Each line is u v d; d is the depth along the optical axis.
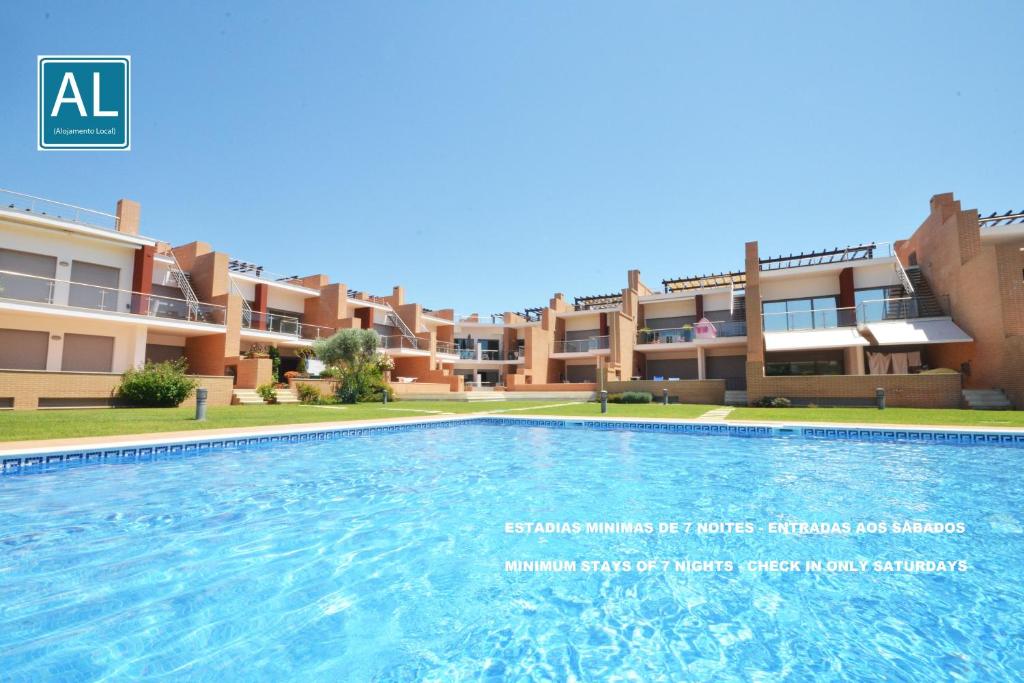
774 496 7.15
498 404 26.09
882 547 5.04
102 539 5.22
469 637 3.34
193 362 28.23
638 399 26.70
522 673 2.90
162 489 7.40
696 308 35.59
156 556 4.77
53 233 22.91
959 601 3.86
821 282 29.91
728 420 14.96
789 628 3.45
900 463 9.59
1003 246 18.58
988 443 11.28
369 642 3.27
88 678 2.80
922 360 23.81
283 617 3.60
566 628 3.46
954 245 21.98
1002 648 3.18
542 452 11.34
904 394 19.42
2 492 7.01
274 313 35.81
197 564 4.58
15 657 3.00
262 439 11.36
